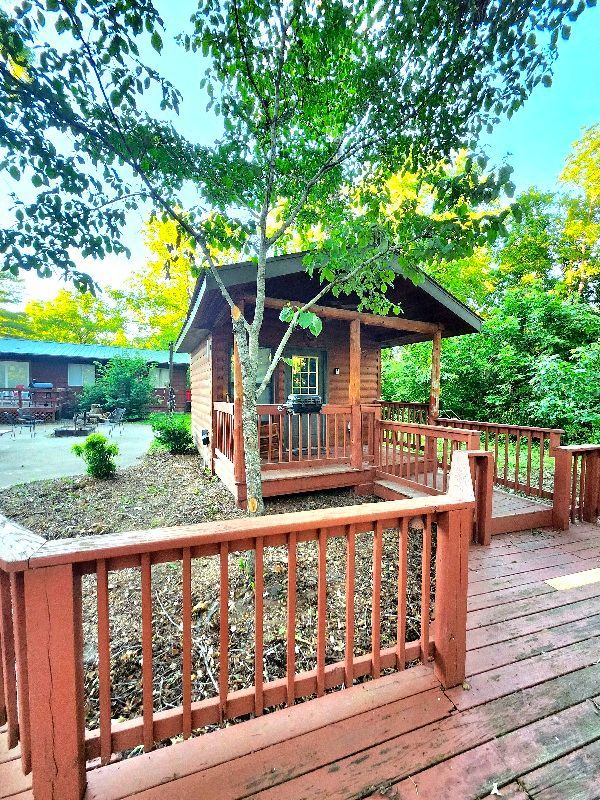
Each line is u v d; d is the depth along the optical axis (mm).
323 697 1536
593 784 1226
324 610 1500
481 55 2195
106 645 1161
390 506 1579
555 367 7207
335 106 2809
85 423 13430
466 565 1655
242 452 4586
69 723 1082
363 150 2957
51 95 2115
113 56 2062
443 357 10039
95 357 17328
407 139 2672
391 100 2564
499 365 9094
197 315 5234
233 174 2949
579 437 7555
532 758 1310
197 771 1231
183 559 1231
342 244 3131
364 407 5355
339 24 2320
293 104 2836
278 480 4684
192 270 3137
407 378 10750
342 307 6492
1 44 1913
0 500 5180
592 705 1563
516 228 15297
